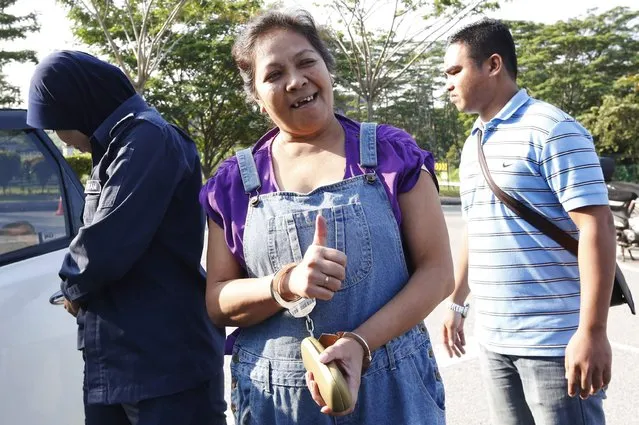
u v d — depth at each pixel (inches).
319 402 60.2
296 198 66.6
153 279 85.5
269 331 68.3
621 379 173.8
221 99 998.4
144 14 796.6
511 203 88.7
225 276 71.9
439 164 1427.2
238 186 70.5
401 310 64.5
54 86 84.2
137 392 83.5
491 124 92.3
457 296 107.2
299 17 69.3
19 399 86.4
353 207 64.8
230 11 863.1
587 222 82.1
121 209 79.1
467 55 94.1
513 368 92.9
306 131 68.4
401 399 65.9
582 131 86.2
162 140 84.2
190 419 88.0
